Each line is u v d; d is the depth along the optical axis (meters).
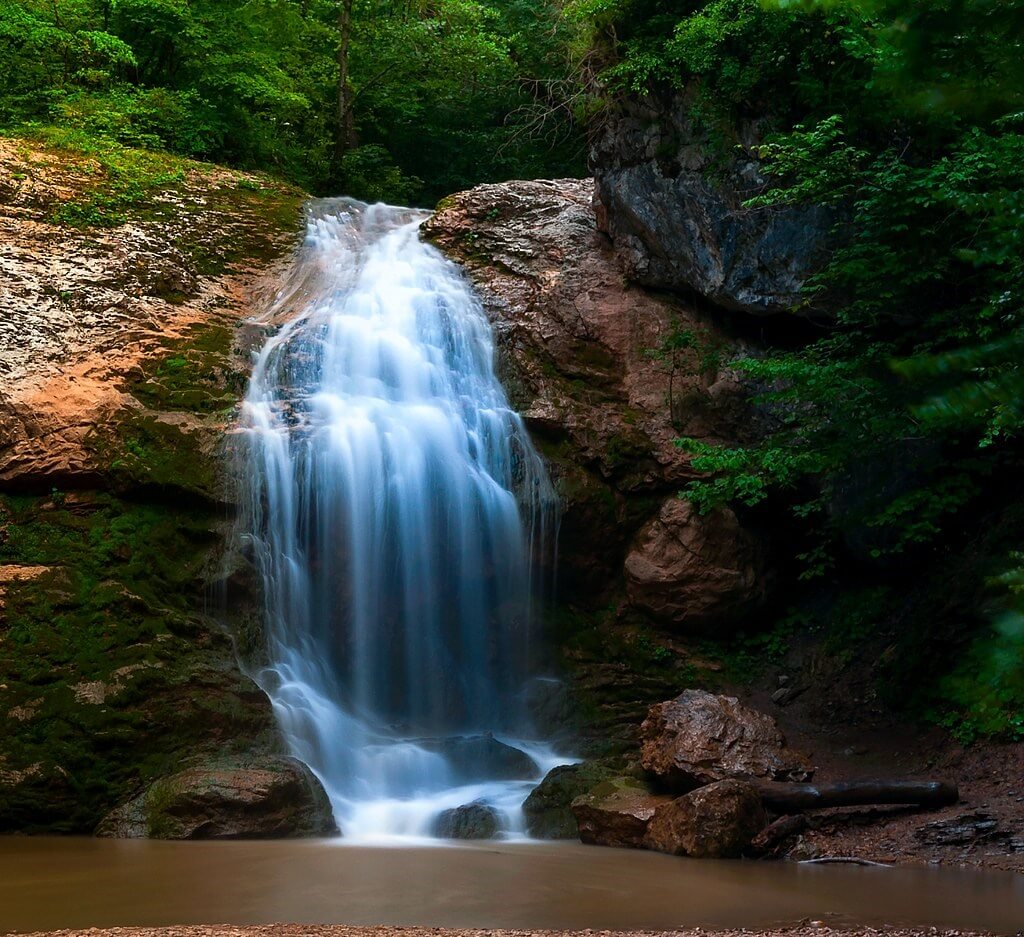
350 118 27.14
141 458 13.57
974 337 12.68
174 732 11.59
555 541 15.18
